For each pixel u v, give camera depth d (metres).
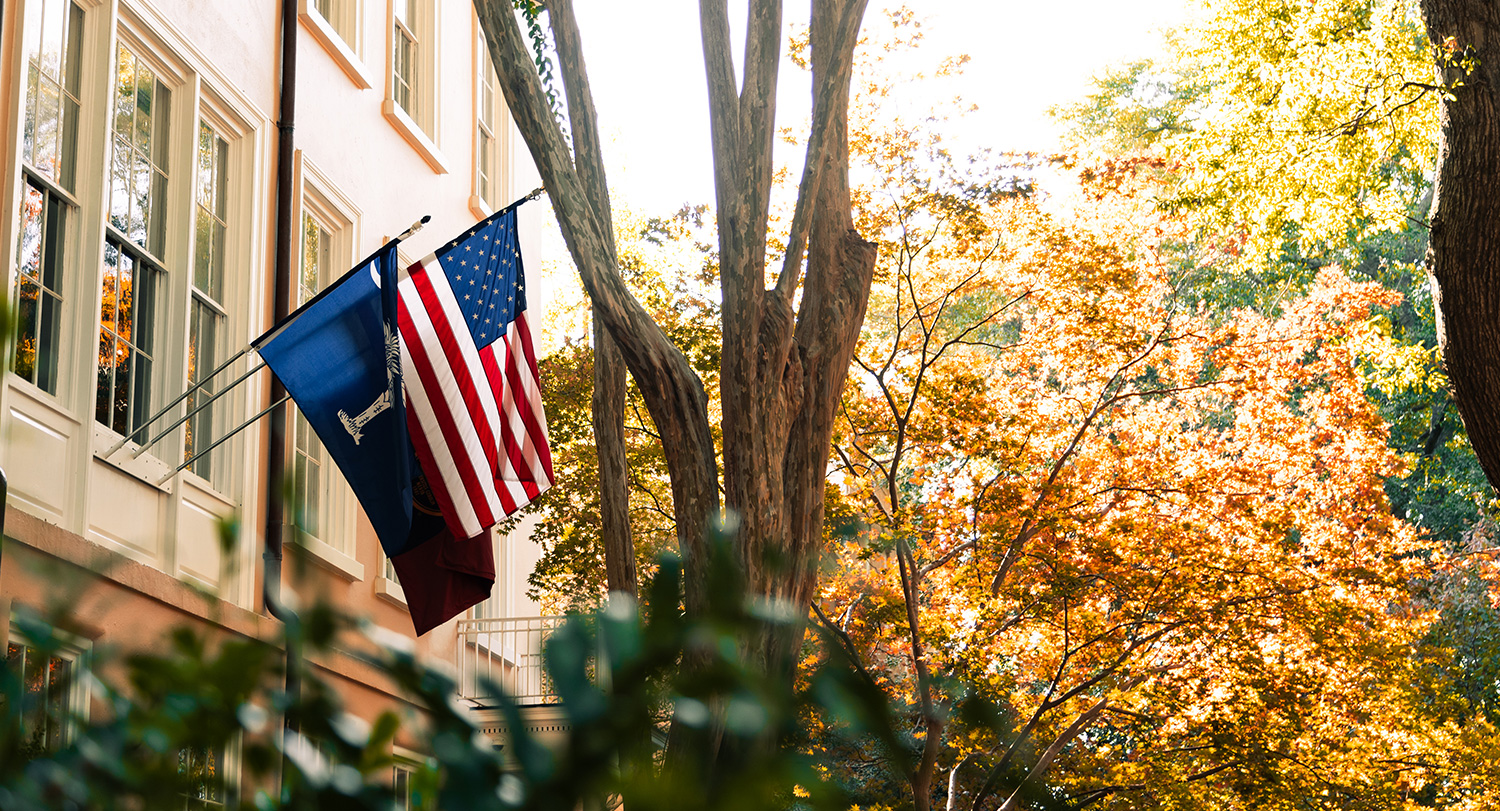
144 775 0.66
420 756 0.68
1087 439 16.53
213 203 11.40
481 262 10.55
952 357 15.93
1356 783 13.91
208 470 10.92
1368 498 16.34
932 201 14.23
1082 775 13.92
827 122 9.30
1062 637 13.81
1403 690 14.75
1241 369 16.44
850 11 9.27
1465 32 13.74
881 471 15.78
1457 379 14.27
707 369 15.11
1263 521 14.09
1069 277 15.20
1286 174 18.28
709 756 0.65
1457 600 21.66
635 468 15.71
